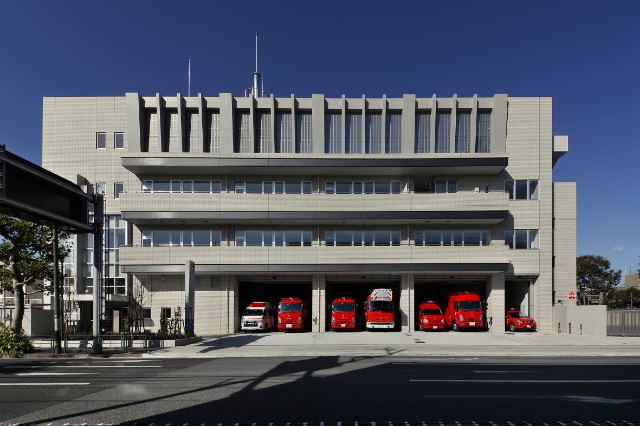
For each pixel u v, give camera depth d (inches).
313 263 1218.0
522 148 1328.7
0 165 530.9
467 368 554.3
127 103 1268.5
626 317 1090.7
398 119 1315.2
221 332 1258.0
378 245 1294.3
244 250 1226.6
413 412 335.3
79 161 1316.4
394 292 1517.0
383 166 1222.9
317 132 1288.1
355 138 1305.4
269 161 1218.0
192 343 908.6
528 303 1331.2
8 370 549.0
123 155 1207.6
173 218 1214.3
